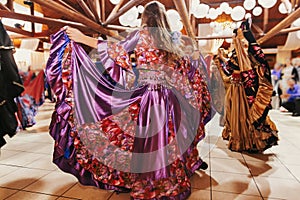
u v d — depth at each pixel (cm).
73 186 186
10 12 302
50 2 219
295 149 291
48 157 253
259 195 174
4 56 159
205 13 355
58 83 167
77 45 170
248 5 353
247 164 237
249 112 266
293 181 198
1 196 170
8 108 169
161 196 148
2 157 252
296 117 559
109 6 542
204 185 188
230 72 271
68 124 168
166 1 529
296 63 644
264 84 254
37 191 178
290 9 301
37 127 412
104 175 175
